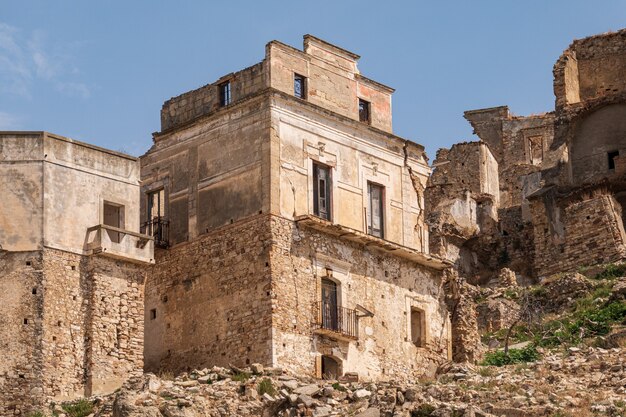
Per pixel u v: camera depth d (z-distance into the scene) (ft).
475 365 218.18
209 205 213.25
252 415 182.09
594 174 284.00
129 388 187.11
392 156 224.33
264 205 206.69
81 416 186.39
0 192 196.85
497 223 302.66
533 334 236.84
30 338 192.13
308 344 205.26
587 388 182.39
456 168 312.91
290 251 206.69
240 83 214.90
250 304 204.74
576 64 296.10
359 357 211.00
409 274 222.69
